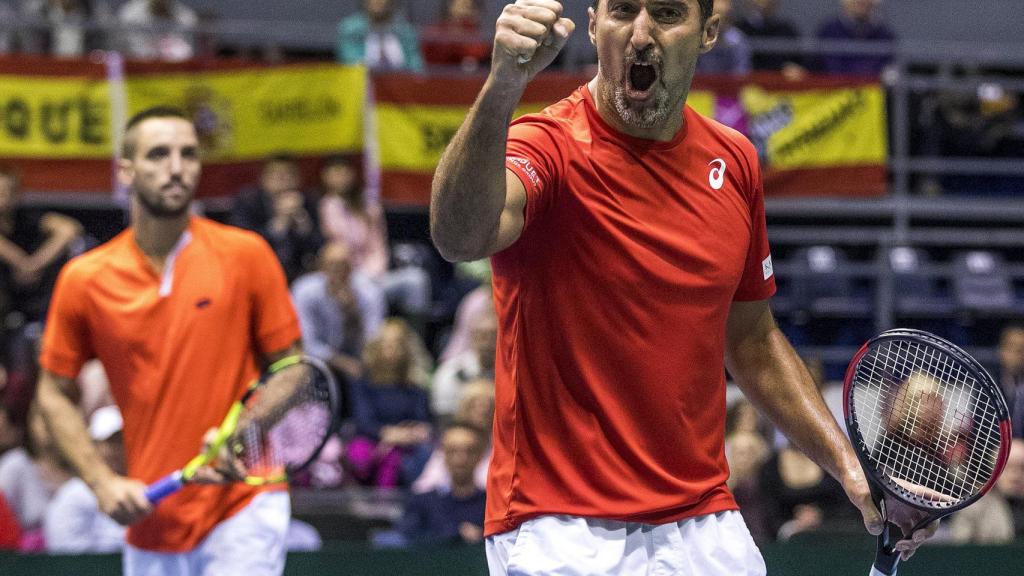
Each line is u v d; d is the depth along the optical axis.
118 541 13.65
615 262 5.85
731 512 6.24
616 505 5.90
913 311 20.53
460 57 20.64
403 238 20.61
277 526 8.98
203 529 8.86
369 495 14.34
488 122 5.16
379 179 19.00
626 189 5.89
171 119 9.09
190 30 19.52
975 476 6.44
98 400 14.95
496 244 5.43
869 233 21.20
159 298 9.02
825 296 20.47
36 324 17.67
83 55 20.36
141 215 9.09
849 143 19.78
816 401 6.62
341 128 18.92
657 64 5.67
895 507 6.32
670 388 5.95
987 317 20.59
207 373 9.01
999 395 6.09
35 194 18.62
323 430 9.27
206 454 8.62
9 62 18.39
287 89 18.84
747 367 6.75
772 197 19.69
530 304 5.91
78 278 9.12
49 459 14.70
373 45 20.16
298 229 18.30
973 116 22.06
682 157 6.04
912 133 22.17
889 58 21.86
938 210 21.22
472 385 14.50
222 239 9.24
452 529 13.62
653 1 5.65
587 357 5.89
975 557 11.80
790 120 19.69
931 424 6.71
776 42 21.25
